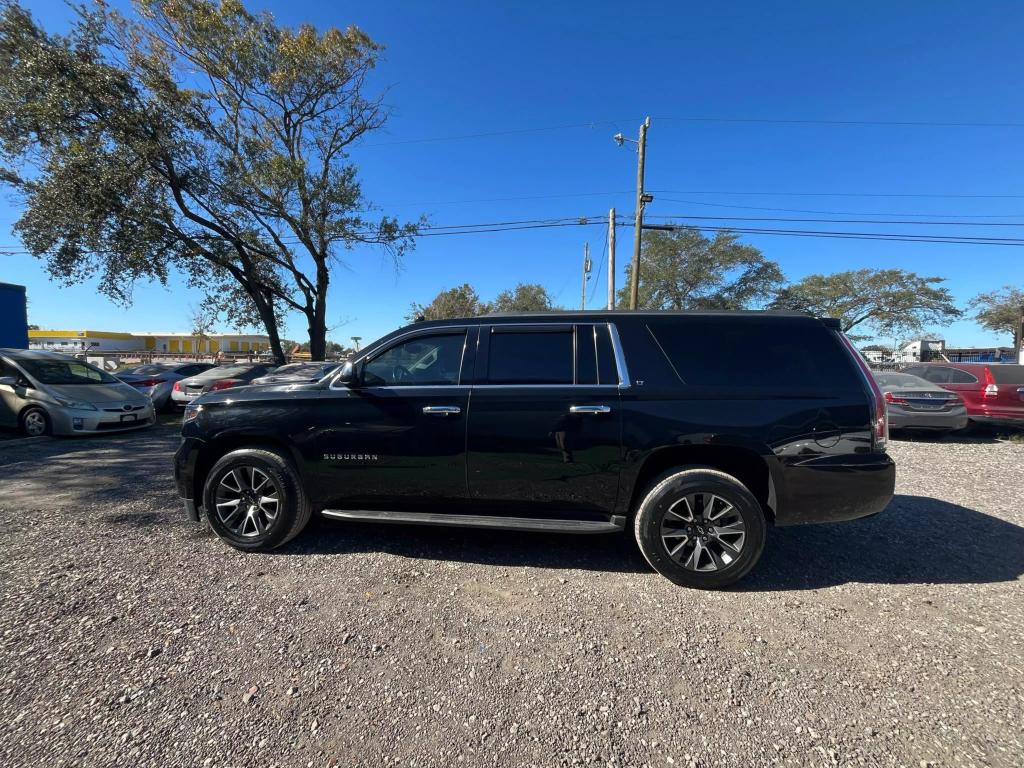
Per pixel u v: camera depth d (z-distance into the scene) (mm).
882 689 2436
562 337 3740
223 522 3939
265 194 16328
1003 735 2141
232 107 16938
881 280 37719
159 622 2943
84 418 9156
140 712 2246
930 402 9508
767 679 2512
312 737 2125
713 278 32125
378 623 2977
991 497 5586
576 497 3596
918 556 3965
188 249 16672
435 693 2400
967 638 2859
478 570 3676
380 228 18797
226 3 15586
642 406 3500
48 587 3328
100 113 13977
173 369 15406
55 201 13938
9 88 13398
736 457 3572
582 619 3049
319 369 10641
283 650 2707
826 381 3473
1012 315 38781
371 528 4453
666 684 2477
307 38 16484
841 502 3414
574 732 2172
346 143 18719
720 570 3381
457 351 3818
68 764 1964
